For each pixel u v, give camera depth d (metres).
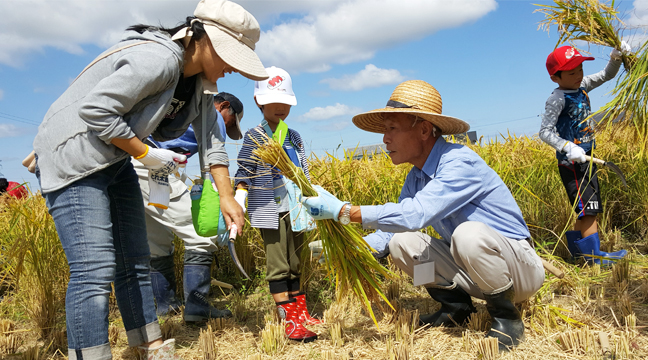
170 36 2.29
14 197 3.94
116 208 2.43
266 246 3.03
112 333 2.99
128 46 2.10
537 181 5.15
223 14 2.26
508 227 2.66
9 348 2.91
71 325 2.08
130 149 2.11
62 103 2.15
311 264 3.96
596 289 3.40
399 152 2.71
